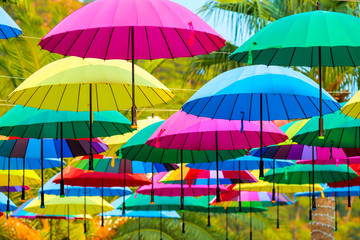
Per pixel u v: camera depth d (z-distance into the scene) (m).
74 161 11.41
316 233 16.97
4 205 14.05
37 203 14.69
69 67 7.25
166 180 11.80
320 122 6.21
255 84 7.16
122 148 9.65
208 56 16.25
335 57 6.81
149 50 6.78
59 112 7.80
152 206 15.53
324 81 16.30
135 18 6.01
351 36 5.98
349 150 9.94
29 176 12.33
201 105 7.79
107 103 7.54
